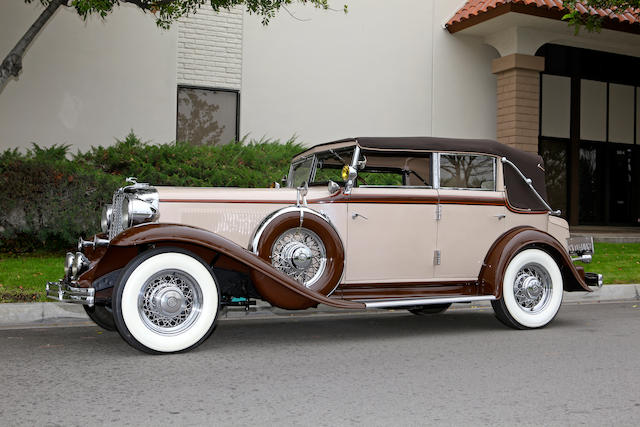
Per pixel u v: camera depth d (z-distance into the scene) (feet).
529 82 49.73
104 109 41.22
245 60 44.60
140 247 18.19
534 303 22.08
